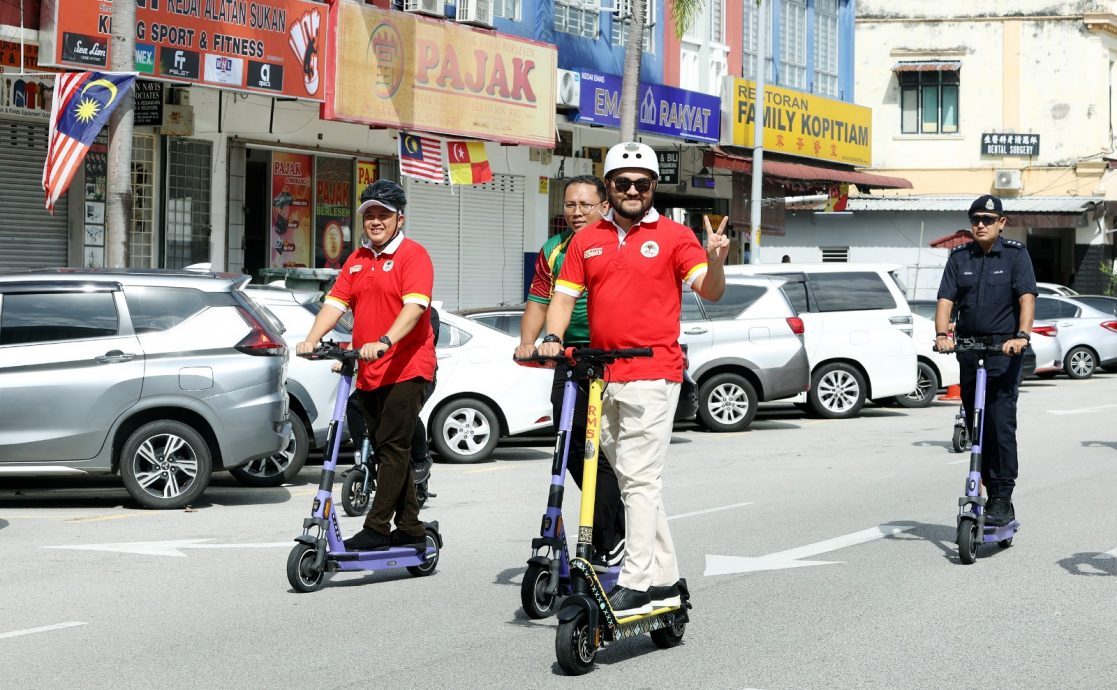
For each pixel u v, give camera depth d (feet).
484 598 25.70
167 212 64.08
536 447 54.49
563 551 21.93
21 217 59.06
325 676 20.24
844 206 113.09
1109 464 46.70
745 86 95.30
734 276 60.90
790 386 59.88
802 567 28.66
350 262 27.43
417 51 66.80
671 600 21.44
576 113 79.46
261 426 37.35
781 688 19.61
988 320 30.04
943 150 145.89
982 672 20.48
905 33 146.20
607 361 20.10
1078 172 143.54
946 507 37.06
